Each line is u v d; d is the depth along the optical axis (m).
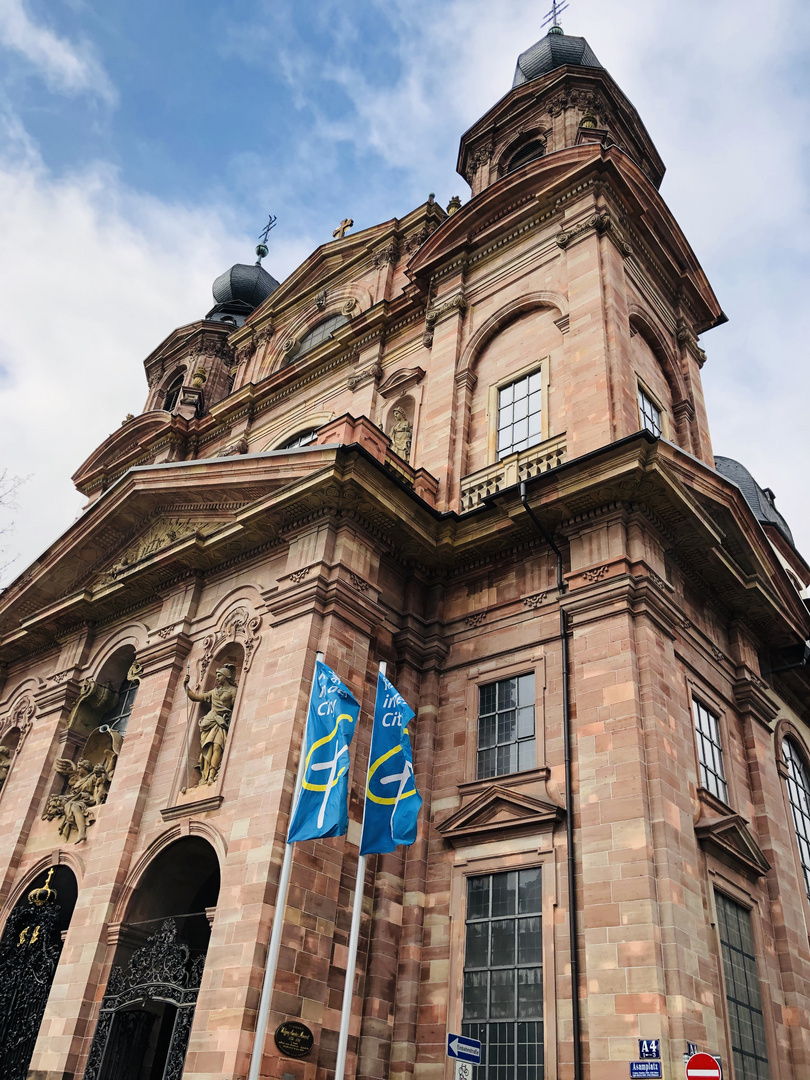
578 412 18.73
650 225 23.25
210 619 19.38
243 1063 12.38
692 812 14.41
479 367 22.41
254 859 14.14
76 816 19.88
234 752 16.52
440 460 20.78
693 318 25.27
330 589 16.62
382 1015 14.27
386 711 13.77
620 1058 11.83
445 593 18.69
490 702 16.86
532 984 13.58
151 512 22.75
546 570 17.12
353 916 12.32
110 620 23.23
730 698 18.14
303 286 33.25
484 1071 13.46
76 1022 15.63
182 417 33.75
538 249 22.58
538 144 27.97
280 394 30.25
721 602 18.84
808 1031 15.33
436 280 24.83
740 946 14.71
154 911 16.94
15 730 24.75
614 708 14.50
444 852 15.70
